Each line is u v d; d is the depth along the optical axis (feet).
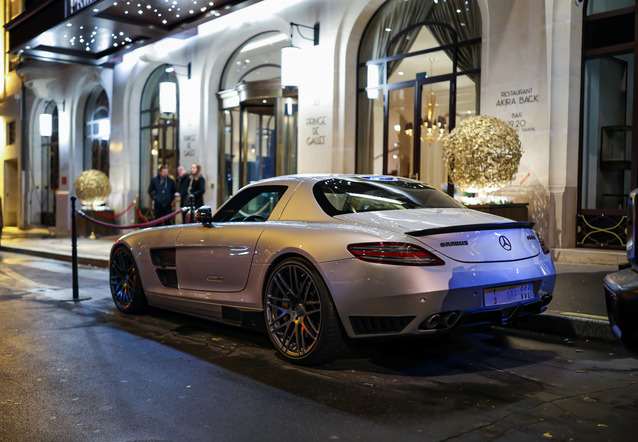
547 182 27.84
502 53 29.89
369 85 38.58
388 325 11.73
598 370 12.43
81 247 45.42
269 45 45.24
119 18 45.44
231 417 9.96
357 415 9.95
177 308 17.38
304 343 13.00
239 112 47.32
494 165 25.90
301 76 40.22
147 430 9.44
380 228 12.25
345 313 12.05
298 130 40.75
